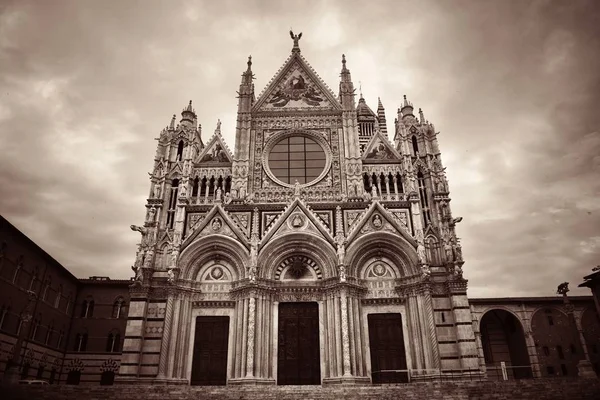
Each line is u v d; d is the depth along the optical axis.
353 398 26.81
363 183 43.81
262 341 36.62
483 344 58.44
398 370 35.44
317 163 46.19
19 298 42.72
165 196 42.94
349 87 49.03
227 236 40.47
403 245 39.88
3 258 39.66
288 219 41.28
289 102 49.16
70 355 53.56
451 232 39.97
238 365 35.69
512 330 56.78
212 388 29.97
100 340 54.62
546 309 53.94
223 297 39.31
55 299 50.94
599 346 52.28
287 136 47.44
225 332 38.16
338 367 35.25
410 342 37.12
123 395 27.44
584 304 53.81
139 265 38.84
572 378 28.86
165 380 34.78
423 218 41.94
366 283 39.50
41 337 47.75
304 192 43.88
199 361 37.16
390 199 43.00
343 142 46.19
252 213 42.22
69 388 27.59
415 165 44.22
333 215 42.00
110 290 57.25
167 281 38.56
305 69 50.94
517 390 26.84
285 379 36.34
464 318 36.12
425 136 45.31
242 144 45.94
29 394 25.89
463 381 30.97
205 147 46.78
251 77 50.88
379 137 47.19
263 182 44.62
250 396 27.86
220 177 44.94
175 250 39.41
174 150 45.69
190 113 48.09
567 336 52.62
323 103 49.06
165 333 36.50
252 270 38.31
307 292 39.12
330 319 37.44
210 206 42.44
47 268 48.28
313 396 27.42
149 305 37.97
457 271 37.62
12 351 41.31
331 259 39.38
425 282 37.41
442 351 35.66
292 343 37.66
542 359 51.62
